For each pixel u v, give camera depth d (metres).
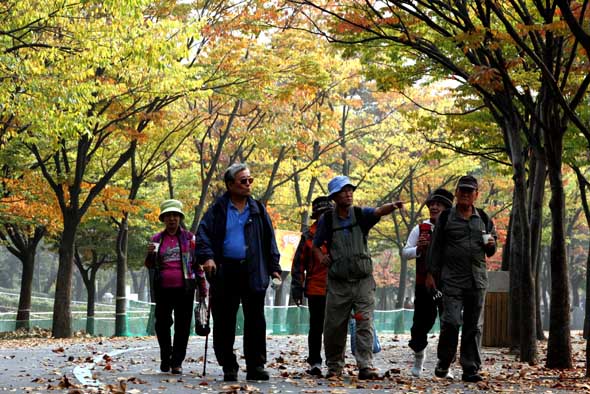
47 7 15.85
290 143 26.67
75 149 25.72
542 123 11.36
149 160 25.56
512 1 10.69
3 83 15.74
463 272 8.59
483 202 38.47
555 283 11.70
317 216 9.31
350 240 8.42
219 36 21.30
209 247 7.79
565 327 11.66
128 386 7.45
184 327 8.92
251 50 22.30
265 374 8.09
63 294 23.97
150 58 17.25
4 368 9.79
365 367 8.43
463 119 17.95
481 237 8.58
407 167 36.06
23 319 29.92
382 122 35.31
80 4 16.62
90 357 11.47
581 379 9.70
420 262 9.18
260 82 21.98
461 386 8.14
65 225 23.91
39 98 16.05
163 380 7.99
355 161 38.47
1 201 24.41
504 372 10.93
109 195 25.50
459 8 11.41
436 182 37.06
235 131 27.83
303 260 9.27
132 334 26.64
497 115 14.49
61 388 7.33
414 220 35.94
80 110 16.77
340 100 30.31
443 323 8.67
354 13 12.89
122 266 27.06
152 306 25.30
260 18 20.94
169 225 8.92
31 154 25.05
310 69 22.47
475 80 10.53
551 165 11.54
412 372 9.27
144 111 22.25
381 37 12.64
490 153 19.00
